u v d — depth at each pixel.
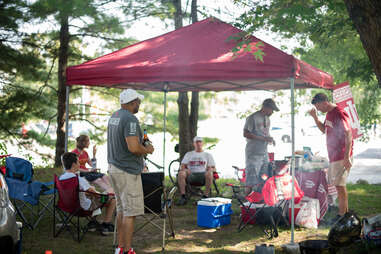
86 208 4.57
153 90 7.94
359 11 3.51
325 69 9.27
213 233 5.09
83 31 11.43
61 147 11.32
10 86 11.48
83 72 5.48
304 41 8.01
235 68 4.58
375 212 6.24
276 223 4.99
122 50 5.90
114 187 3.95
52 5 9.84
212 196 7.71
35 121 11.89
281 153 14.34
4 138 11.45
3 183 3.19
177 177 7.37
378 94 9.85
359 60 7.97
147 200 4.35
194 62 4.71
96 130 12.91
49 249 4.31
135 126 3.82
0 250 2.81
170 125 13.00
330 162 5.19
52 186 7.95
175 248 4.45
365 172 11.97
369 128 10.12
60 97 11.39
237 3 5.59
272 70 4.47
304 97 11.05
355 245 4.04
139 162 3.95
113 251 4.31
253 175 6.22
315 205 5.35
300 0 5.43
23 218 5.10
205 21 6.07
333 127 5.13
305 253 3.84
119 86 7.07
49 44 11.72
